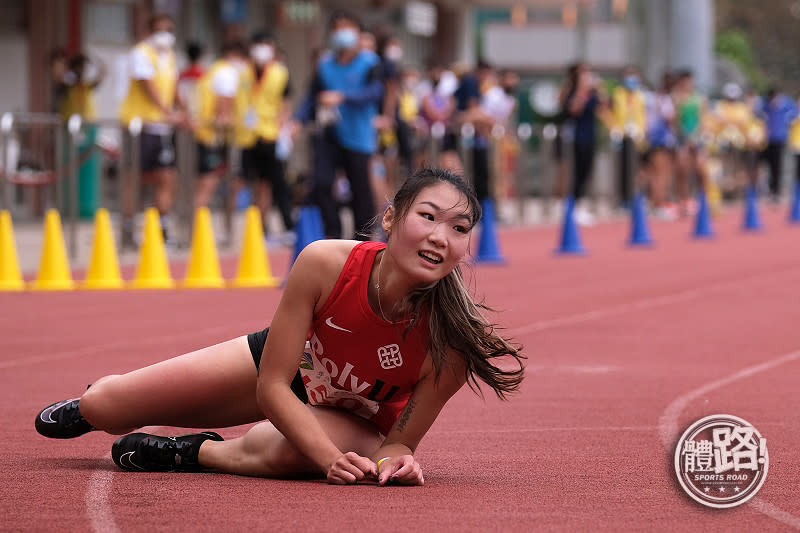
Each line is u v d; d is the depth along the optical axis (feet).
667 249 135.74
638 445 44.88
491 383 38.29
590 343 70.28
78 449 44.04
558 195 186.39
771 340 71.77
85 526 33.06
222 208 153.58
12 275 97.14
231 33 199.00
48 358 64.69
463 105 154.61
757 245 141.69
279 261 117.91
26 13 159.84
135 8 172.55
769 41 552.41
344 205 148.66
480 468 41.06
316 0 212.84
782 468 40.70
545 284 99.76
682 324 78.02
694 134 198.90
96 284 96.99
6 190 109.19
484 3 262.06
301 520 33.68
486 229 118.83
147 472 39.83
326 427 38.63
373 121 106.01
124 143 118.62
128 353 66.08
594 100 170.40
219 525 33.09
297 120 108.17
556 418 50.19
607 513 34.88
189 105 141.08
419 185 36.24
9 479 38.78
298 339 37.47
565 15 310.04
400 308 37.09
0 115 157.89
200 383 39.40
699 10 297.74
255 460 38.86
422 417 38.60
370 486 37.83
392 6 228.22
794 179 247.50
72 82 136.87
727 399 54.08
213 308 84.79
